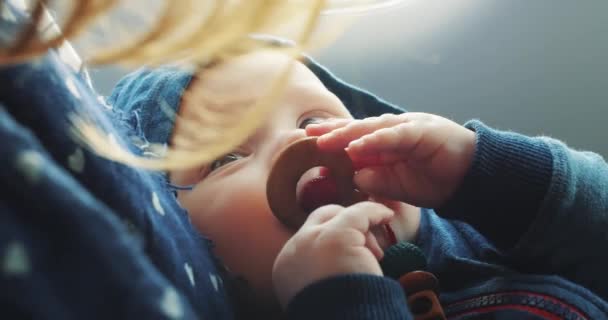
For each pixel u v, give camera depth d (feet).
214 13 1.11
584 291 1.67
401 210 1.90
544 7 3.34
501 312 1.73
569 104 3.40
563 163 1.76
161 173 1.63
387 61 3.55
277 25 1.19
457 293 1.88
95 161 1.03
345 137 1.75
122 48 1.09
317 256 1.43
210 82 2.07
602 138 3.35
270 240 1.72
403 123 1.75
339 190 1.69
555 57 3.38
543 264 1.80
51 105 0.98
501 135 1.82
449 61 3.52
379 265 1.53
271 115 1.96
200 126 1.96
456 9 3.42
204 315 1.23
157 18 1.08
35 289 0.70
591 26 3.31
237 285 1.63
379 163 1.77
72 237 0.75
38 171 0.76
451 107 3.56
